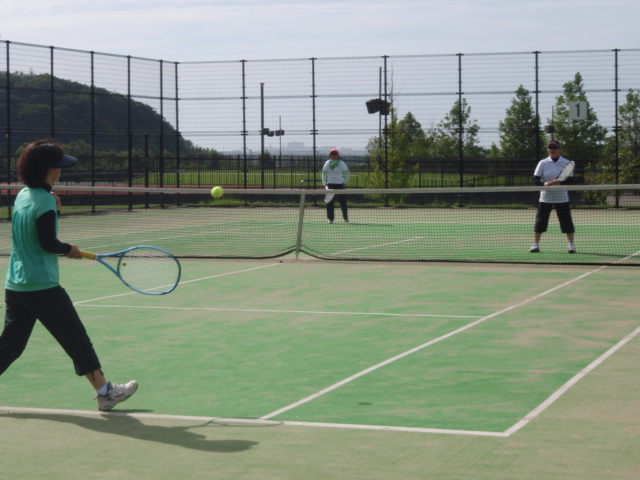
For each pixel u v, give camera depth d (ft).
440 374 20.71
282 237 59.47
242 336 25.96
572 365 21.38
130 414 17.62
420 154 91.56
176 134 93.50
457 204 90.79
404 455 14.56
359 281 37.70
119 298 33.68
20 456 14.90
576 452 14.56
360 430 16.11
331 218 70.03
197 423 16.87
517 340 24.57
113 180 89.20
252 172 94.07
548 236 58.65
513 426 16.17
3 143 84.48
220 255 48.57
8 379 21.01
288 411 17.63
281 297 33.45
